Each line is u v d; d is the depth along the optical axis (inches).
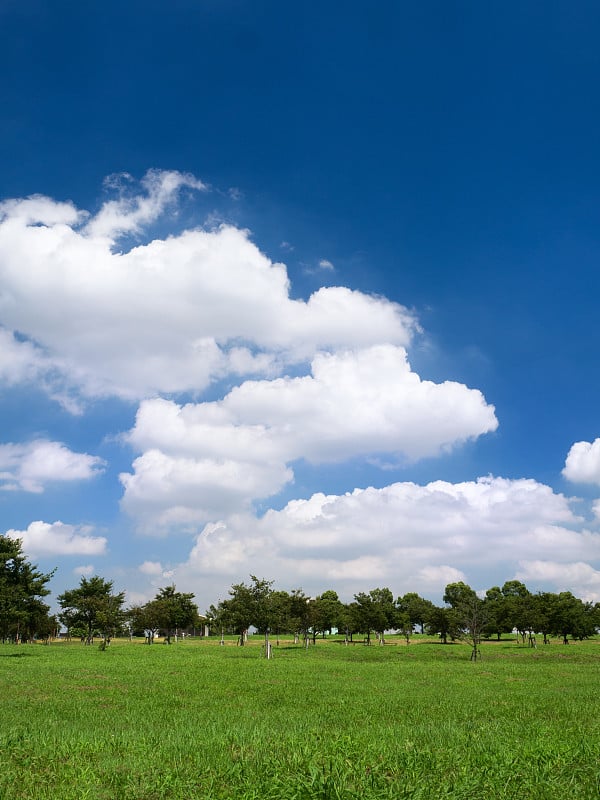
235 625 2933.1
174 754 531.2
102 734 641.6
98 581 3683.6
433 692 1114.1
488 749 528.4
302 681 1342.3
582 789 415.2
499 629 4286.4
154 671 1582.2
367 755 499.5
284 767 463.8
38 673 1480.1
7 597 2524.6
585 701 953.5
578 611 3816.4
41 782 453.1
